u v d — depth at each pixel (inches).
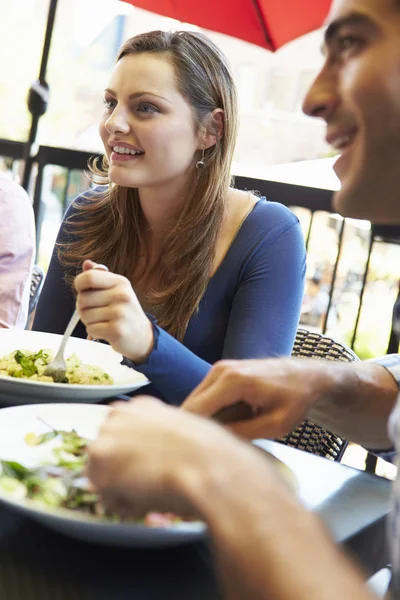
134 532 28.1
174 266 75.3
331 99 28.0
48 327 79.3
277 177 122.6
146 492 20.6
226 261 75.1
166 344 59.1
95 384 54.3
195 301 73.7
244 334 70.9
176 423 21.8
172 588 28.0
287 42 105.3
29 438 38.6
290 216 78.7
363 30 26.7
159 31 75.7
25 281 88.8
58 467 35.2
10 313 87.4
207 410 36.9
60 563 28.6
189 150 74.9
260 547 17.9
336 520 35.5
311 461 43.5
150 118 72.5
